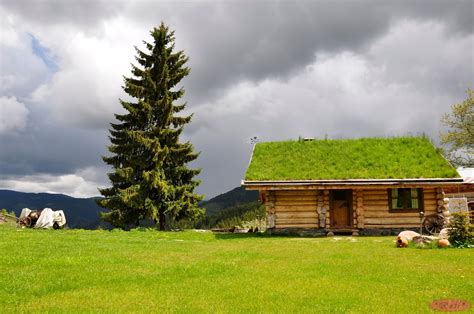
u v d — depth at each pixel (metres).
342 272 12.04
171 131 39.94
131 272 11.84
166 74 41.09
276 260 14.48
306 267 12.88
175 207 38.50
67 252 15.58
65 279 10.80
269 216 27.58
